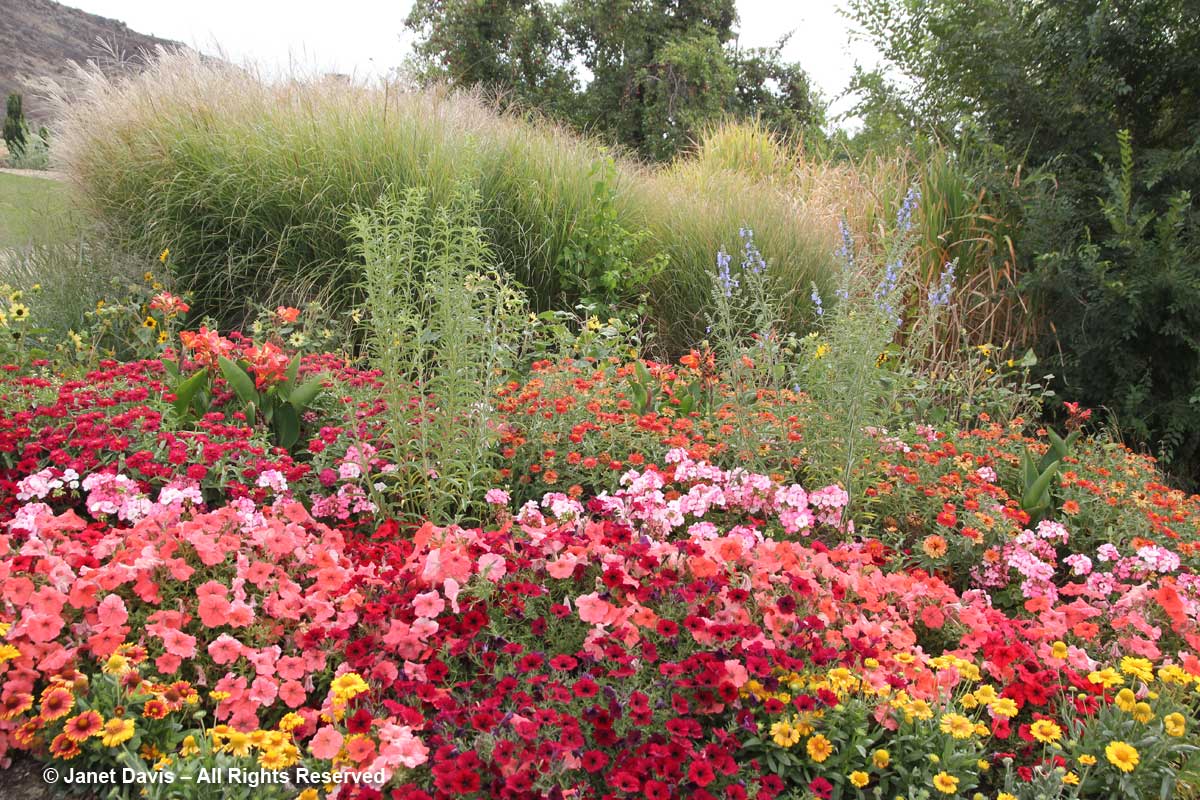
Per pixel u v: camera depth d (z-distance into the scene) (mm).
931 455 3377
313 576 2359
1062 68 6449
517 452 3346
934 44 6746
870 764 1869
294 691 1945
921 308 4801
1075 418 4395
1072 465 3715
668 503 2848
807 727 1881
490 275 5023
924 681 2062
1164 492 3762
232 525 2400
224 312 5355
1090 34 6000
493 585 2264
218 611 2037
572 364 4051
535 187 5844
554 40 15281
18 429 2832
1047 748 2018
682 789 1804
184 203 5367
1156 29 6070
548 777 1719
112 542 2266
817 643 2039
